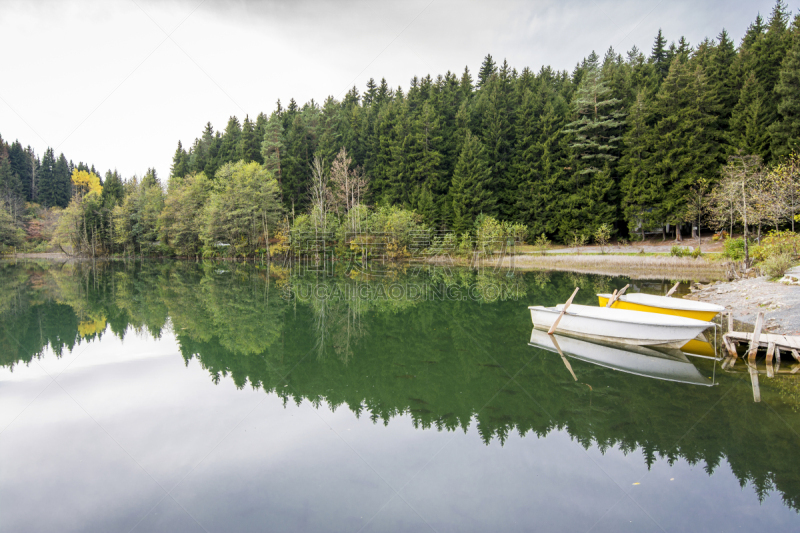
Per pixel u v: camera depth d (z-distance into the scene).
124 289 21.30
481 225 39.62
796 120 26.03
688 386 7.41
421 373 8.41
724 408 6.49
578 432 5.92
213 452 5.38
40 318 13.59
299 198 50.44
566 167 41.53
